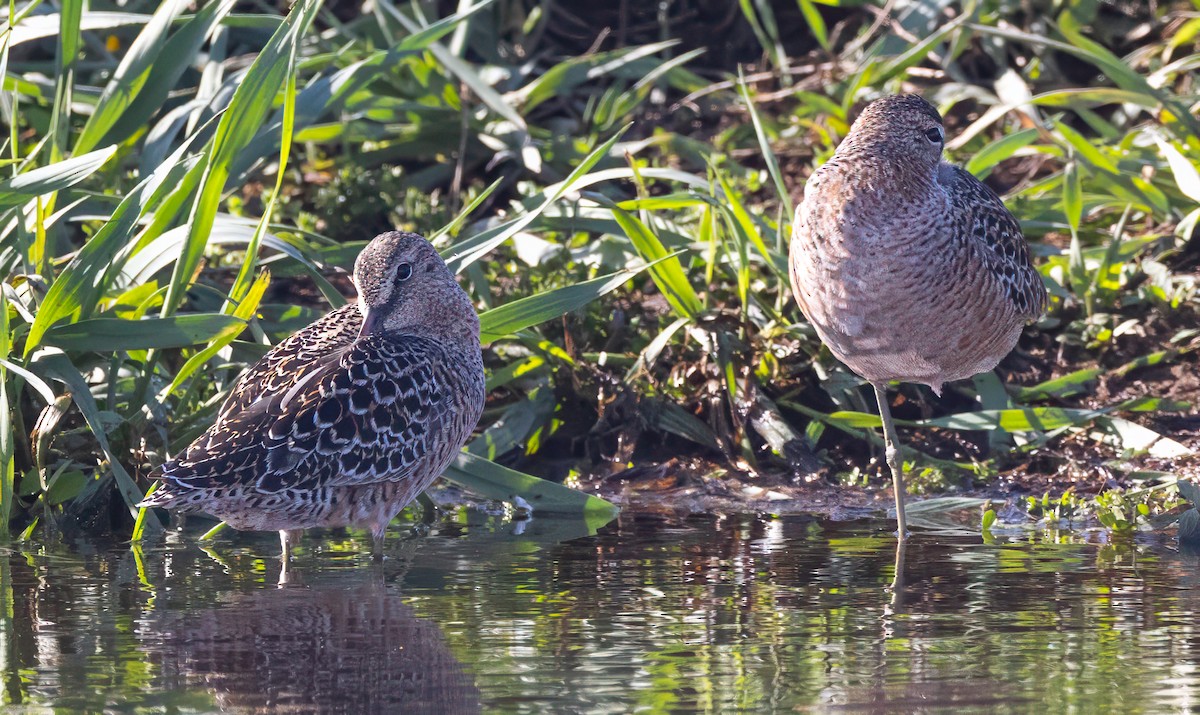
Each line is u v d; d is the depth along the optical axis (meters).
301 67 15.45
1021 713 6.67
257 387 9.94
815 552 9.91
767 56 18.12
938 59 17.34
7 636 7.97
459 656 7.57
